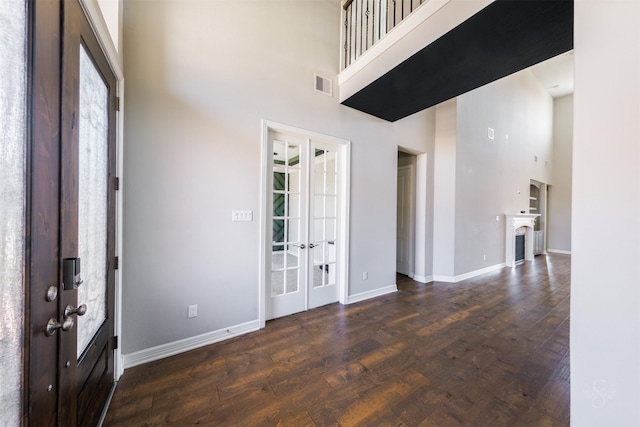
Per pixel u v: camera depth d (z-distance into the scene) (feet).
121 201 5.88
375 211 11.94
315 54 9.67
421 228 14.57
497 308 10.60
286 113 8.91
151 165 6.60
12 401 2.36
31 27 2.56
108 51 4.86
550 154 26.48
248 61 8.09
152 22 6.63
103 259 5.05
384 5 10.04
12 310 2.37
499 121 18.40
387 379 6.02
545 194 25.96
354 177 11.08
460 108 14.71
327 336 8.05
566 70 22.09
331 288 10.89
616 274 3.16
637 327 3.00
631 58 3.05
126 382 5.78
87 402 4.14
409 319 9.44
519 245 20.84
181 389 5.59
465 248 15.34
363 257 11.57
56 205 3.01
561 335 8.27
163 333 6.82
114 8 5.57
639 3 3.00
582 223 3.49
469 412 5.05
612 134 3.21
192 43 7.17
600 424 3.30
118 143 5.81
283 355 6.96
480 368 6.48
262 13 8.40
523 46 6.73
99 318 4.86
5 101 2.29
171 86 6.86
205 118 7.36
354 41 10.48
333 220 10.82
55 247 2.99
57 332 3.06
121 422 4.73
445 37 6.45
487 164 17.11
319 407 5.15
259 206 8.33
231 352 7.07
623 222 3.10
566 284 14.21
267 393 5.51
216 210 7.57
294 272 9.82
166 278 6.84
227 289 7.81
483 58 7.27
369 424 4.75
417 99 9.89
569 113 26.22
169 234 6.87
